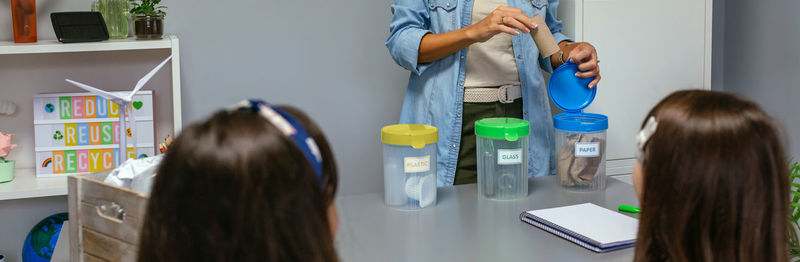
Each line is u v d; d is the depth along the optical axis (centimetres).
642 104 258
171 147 66
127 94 214
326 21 277
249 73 273
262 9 270
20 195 225
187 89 267
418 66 213
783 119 284
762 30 293
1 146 234
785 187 88
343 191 292
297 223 64
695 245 88
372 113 289
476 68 212
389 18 284
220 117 67
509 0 213
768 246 87
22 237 262
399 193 164
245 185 62
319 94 282
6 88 249
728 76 316
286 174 63
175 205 64
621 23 251
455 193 177
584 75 186
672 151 87
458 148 215
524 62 214
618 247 134
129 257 113
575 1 244
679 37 259
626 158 260
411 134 158
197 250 64
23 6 227
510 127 164
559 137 178
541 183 185
